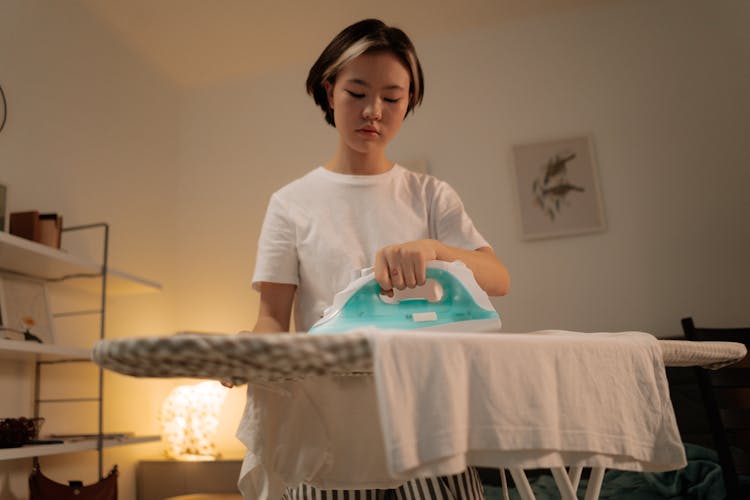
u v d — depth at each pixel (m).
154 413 3.32
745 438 1.79
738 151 3.13
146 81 3.52
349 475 0.86
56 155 2.75
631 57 3.33
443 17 3.40
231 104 3.77
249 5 3.15
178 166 3.75
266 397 0.81
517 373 0.66
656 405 0.79
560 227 3.23
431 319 0.84
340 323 0.83
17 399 2.38
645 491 2.24
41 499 2.22
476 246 1.18
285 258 1.18
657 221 3.16
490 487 2.53
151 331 3.33
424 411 0.59
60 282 2.68
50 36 2.79
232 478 2.96
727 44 3.21
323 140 3.63
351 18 3.31
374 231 1.16
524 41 3.46
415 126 3.49
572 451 0.69
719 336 1.88
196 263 3.62
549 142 3.31
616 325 3.11
